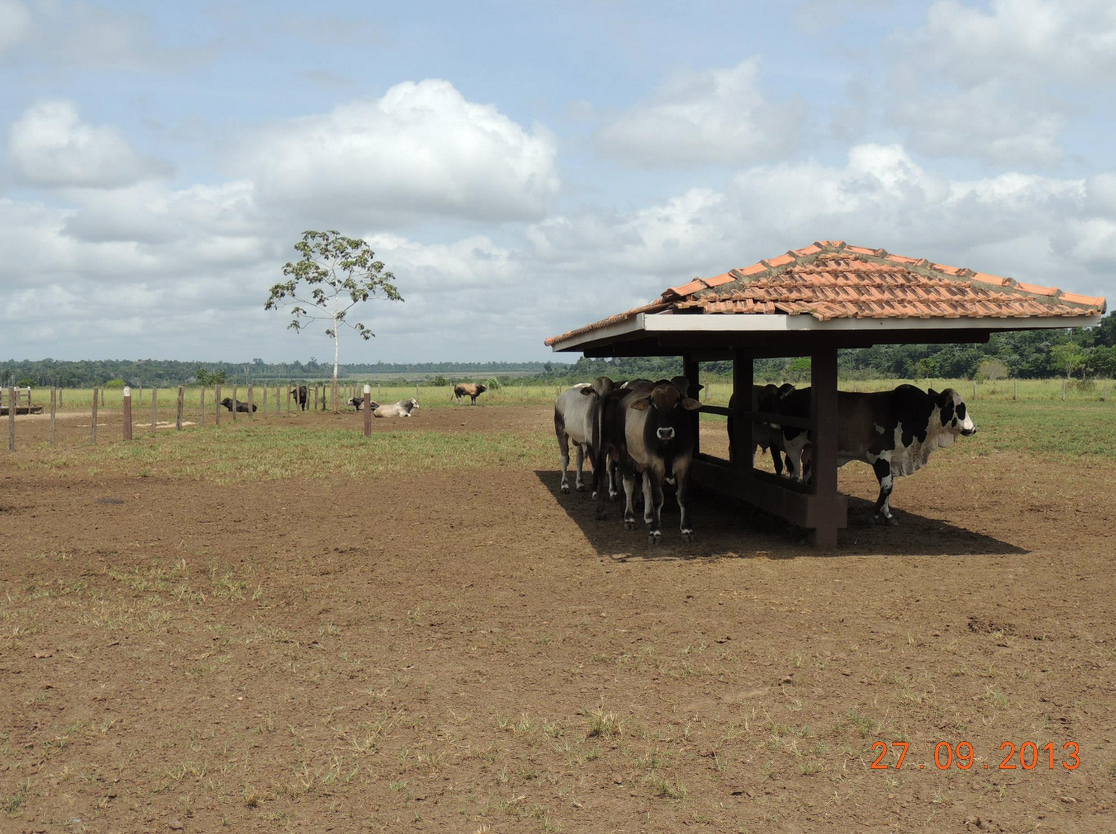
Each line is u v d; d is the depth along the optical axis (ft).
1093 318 25.80
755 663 18.24
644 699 16.38
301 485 44.88
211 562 27.81
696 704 16.10
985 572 26.09
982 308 25.79
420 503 39.45
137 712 15.89
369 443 65.72
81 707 16.11
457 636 20.30
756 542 30.99
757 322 25.07
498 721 15.38
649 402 29.63
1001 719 15.31
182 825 12.01
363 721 15.46
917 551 29.17
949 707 15.83
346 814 12.31
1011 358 253.65
